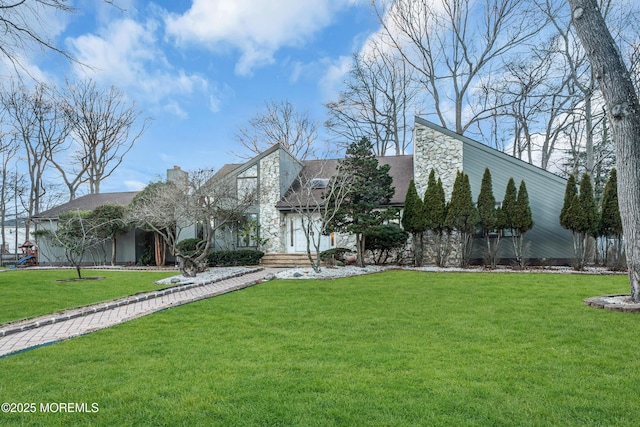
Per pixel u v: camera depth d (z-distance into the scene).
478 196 14.83
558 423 2.84
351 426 2.84
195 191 14.74
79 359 4.46
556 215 15.07
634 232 6.97
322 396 3.34
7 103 26.14
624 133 7.16
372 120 28.53
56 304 8.37
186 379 3.78
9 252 27.75
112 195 24.91
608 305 6.65
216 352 4.65
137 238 20.73
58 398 3.38
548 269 13.63
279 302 7.96
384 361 4.22
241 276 13.42
